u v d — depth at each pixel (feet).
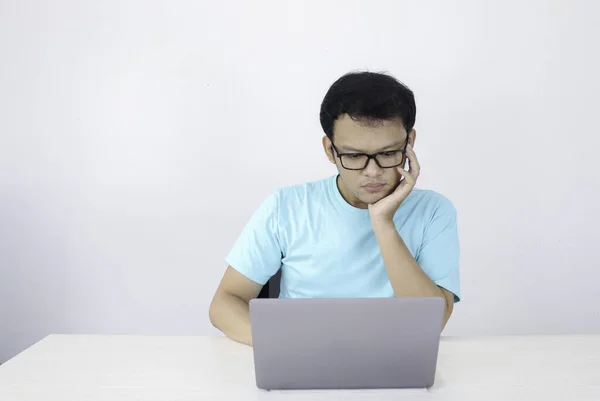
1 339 10.16
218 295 5.51
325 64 9.57
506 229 9.68
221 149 9.78
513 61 9.44
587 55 9.40
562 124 9.50
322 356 3.96
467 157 9.59
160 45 9.66
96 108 9.79
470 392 4.02
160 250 9.97
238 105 9.70
